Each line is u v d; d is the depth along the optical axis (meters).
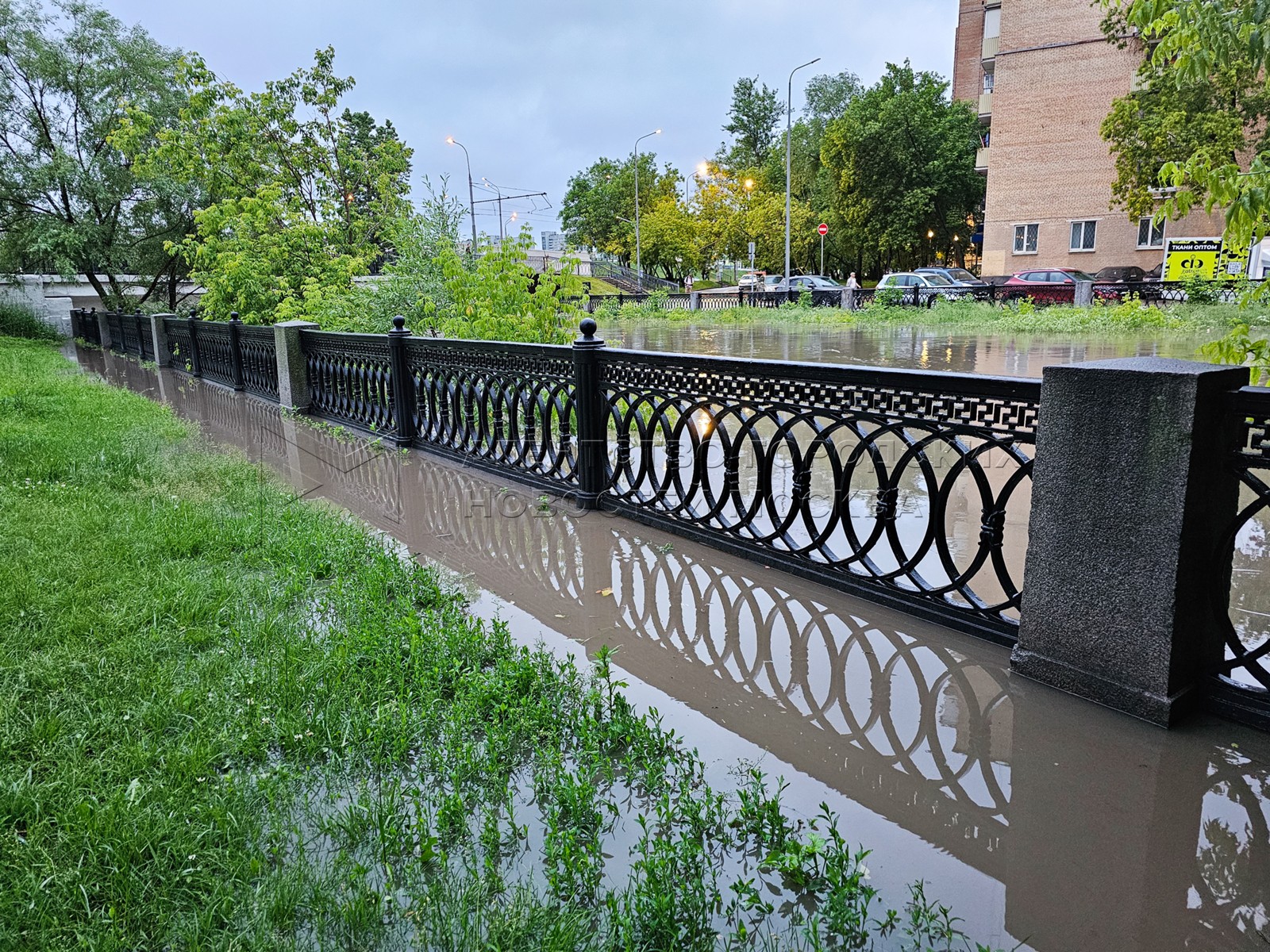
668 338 19.19
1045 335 17.69
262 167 18.20
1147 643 2.61
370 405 8.10
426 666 2.99
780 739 2.64
